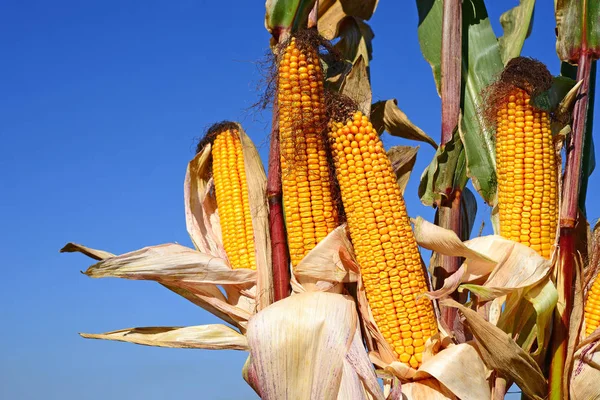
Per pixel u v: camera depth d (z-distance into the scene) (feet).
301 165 3.70
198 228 4.19
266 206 3.87
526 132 3.70
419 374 3.58
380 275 3.59
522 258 3.64
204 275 3.92
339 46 4.68
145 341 3.93
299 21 3.96
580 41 3.87
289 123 3.71
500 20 4.55
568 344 3.71
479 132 4.10
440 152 4.09
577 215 3.77
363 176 3.60
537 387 3.68
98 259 4.07
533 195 3.69
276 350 3.54
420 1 4.36
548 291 3.66
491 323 3.69
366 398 3.54
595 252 3.84
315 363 3.54
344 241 3.67
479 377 3.55
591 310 3.77
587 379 3.70
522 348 3.71
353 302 3.65
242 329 3.97
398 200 3.61
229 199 4.04
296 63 3.72
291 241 3.73
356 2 4.69
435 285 4.00
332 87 4.15
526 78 3.70
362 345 3.56
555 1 3.96
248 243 3.99
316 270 3.69
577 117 3.79
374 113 4.34
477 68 4.21
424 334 3.59
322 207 3.71
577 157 3.75
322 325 3.56
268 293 3.82
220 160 4.09
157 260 3.92
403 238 3.60
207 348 3.92
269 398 3.53
